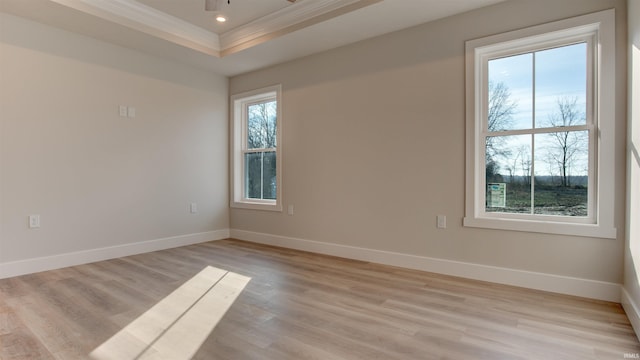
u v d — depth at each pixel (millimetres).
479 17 3020
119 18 3359
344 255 3906
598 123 2545
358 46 3773
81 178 3602
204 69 4773
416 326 2113
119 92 3900
